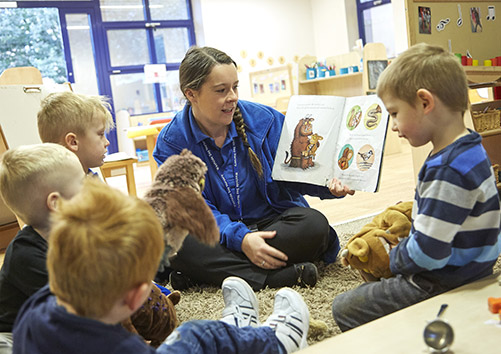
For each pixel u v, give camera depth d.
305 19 8.77
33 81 3.35
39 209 1.20
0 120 2.84
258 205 1.99
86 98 1.71
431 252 1.13
